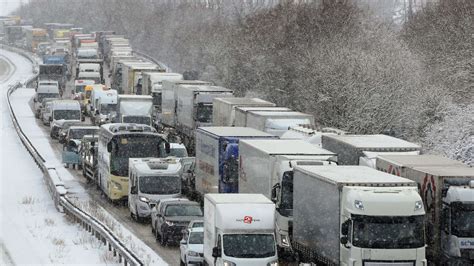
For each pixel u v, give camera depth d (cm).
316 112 11825
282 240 6506
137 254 6500
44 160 11400
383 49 12750
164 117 13662
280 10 17300
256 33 16550
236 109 10406
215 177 8062
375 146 7219
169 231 7200
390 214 5406
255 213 5731
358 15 14875
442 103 11306
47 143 14175
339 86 11575
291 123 9344
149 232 7906
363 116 11362
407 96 11456
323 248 5788
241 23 18438
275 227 6100
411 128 11181
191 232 6419
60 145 13962
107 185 9312
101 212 8450
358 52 12369
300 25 15362
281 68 14588
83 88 19488
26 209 8919
